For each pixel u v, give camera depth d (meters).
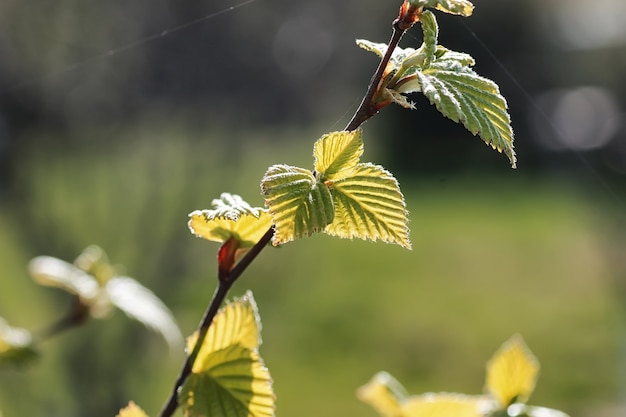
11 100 8.36
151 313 3.47
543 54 24.19
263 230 2.13
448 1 1.92
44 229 8.84
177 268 9.49
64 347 8.23
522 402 2.55
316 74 10.58
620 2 24.52
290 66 9.55
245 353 2.11
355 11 11.11
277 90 9.41
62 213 9.45
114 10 8.33
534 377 2.56
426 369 14.31
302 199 1.90
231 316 2.12
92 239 9.45
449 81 1.96
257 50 9.10
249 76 9.15
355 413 12.20
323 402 12.66
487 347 15.18
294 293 17.25
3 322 3.40
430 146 27.73
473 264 20.23
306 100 9.94
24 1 8.17
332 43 10.95
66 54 8.43
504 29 23.97
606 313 16.25
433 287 18.62
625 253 19.39
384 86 1.99
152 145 9.37
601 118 24.28
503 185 26.81
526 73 24.25
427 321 16.53
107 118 8.70
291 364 14.27
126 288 3.49
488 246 21.56
